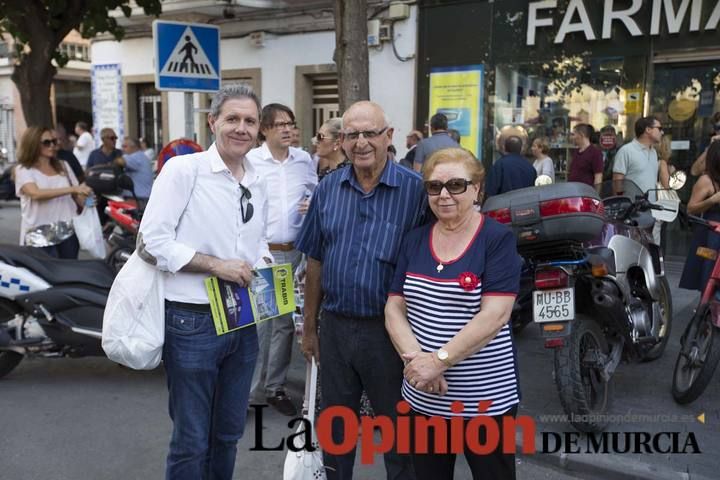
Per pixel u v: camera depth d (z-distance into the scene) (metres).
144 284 2.62
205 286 2.65
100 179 7.15
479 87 9.72
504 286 2.36
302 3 11.16
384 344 2.74
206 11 11.69
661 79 8.51
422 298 2.43
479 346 2.32
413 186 2.71
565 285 3.45
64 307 4.64
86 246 5.78
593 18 8.77
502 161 6.56
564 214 3.26
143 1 8.73
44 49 7.97
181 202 2.58
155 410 4.42
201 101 12.83
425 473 2.60
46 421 4.23
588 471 3.57
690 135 8.45
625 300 4.20
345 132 2.66
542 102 9.33
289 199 4.18
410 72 10.26
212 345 2.71
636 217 4.90
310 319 3.10
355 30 5.59
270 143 4.13
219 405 2.93
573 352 3.64
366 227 2.71
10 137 19.58
